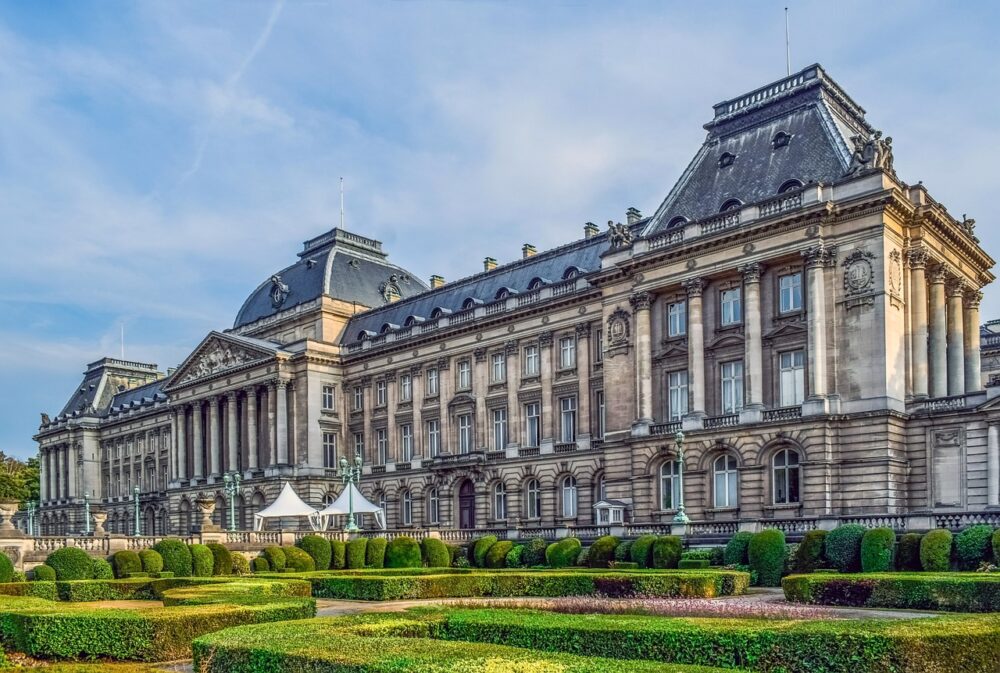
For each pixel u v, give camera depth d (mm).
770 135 64500
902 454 54375
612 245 70188
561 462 75062
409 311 93500
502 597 40125
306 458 93562
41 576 47875
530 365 79688
